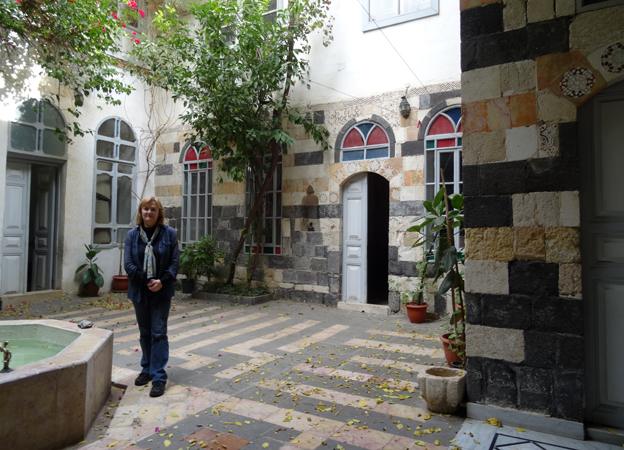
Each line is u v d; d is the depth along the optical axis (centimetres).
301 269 827
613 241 310
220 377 427
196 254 877
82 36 744
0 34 720
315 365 463
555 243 316
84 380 301
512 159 332
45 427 278
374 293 853
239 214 912
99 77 783
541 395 317
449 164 689
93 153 909
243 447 291
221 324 652
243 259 902
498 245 335
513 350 327
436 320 674
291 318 693
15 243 808
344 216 796
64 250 862
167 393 386
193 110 847
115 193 952
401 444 296
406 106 715
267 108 818
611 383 310
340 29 795
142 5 995
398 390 394
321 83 812
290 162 840
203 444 294
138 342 552
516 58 332
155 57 875
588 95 309
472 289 344
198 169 973
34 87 793
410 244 711
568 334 310
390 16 745
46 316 698
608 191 313
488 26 343
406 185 719
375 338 573
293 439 302
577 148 313
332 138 797
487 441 300
